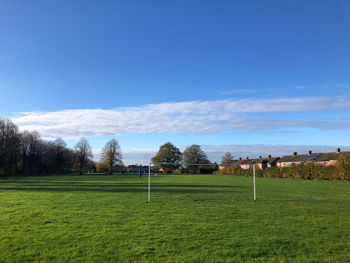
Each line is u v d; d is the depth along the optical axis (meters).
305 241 9.38
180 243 9.18
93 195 23.44
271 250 8.52
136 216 13.71
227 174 84.25
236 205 17.55
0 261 7.61
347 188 30.80
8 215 13.97
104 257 7.88
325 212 14.98
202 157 110.44
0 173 72.31
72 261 7.61
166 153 111.50
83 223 12.07
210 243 9.18
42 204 17.95
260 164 115.31
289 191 27.22
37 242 9.25
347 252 8.30
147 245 8.95
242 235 10.14
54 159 106.88
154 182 43.59
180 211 15.21
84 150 110.06
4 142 72.50
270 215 14.05
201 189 29.61
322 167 49.41
